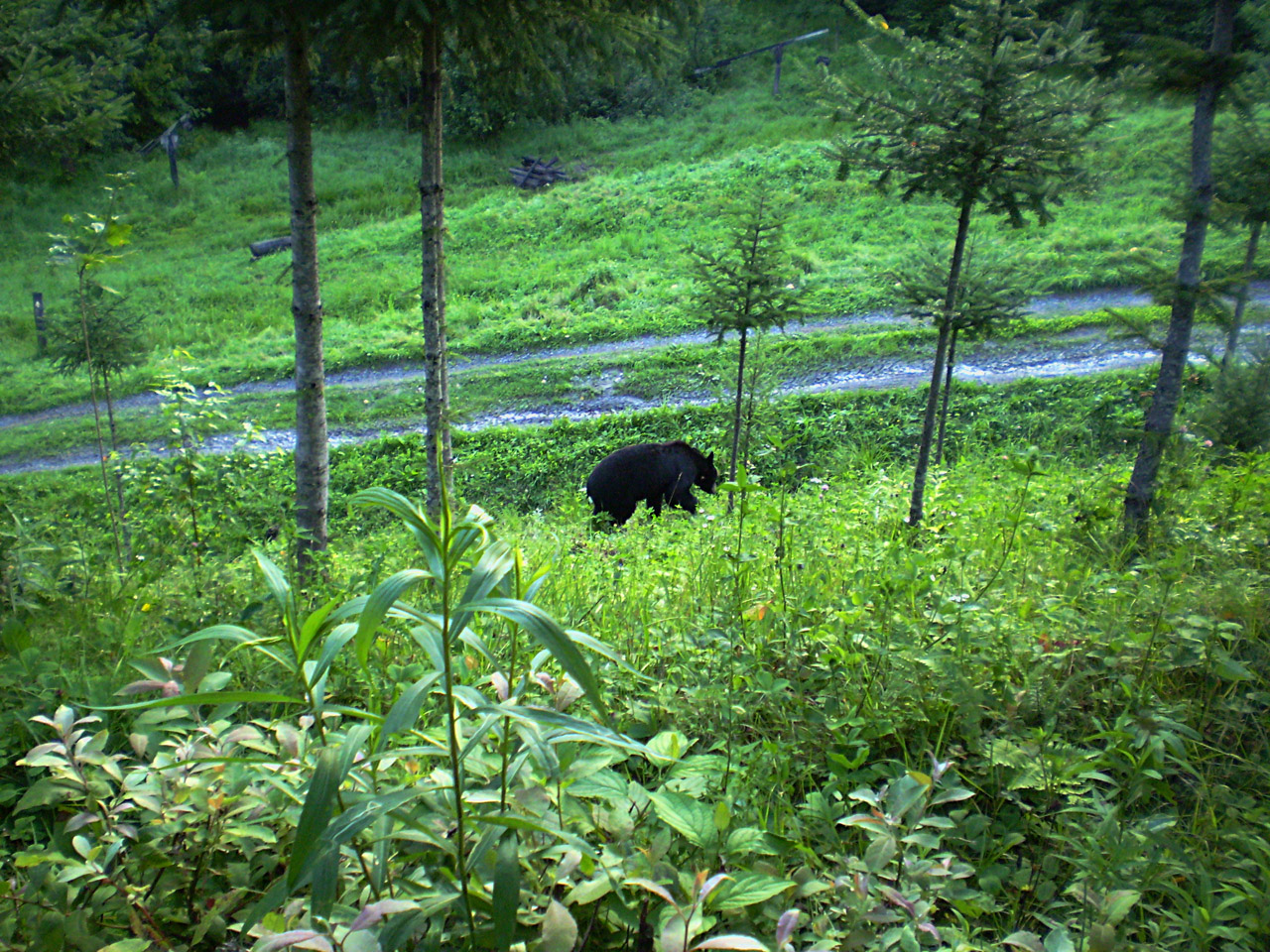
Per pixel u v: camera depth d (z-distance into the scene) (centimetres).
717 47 4478
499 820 152
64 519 662
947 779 239
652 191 2978
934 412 678
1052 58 584
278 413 1897
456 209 3166
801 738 290
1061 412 1512
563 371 1970
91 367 1180
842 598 403
